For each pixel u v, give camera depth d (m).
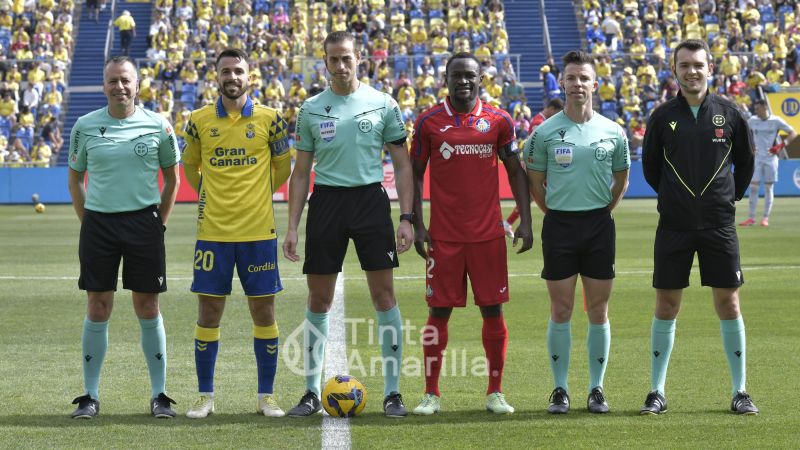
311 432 6.31
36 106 36.66
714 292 6.92
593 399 6.88
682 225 6.79
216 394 7.38
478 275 6.96
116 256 6.79
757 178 21.19
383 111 6.92
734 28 38.94
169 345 9.17
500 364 6.93
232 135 6.80
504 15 41.34
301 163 6.98
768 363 8.27
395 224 21.56
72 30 40.66
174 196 7.10
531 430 6.34
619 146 6.99
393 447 5.96
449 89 6.95
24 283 13.55
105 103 38.19
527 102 38.47
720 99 6.86
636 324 10.18
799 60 38.44
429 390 6.95
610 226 6.98
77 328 10.10
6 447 5.95
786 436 6.15
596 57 36.62
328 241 6.86
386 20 40.94
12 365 8.34
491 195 7.00
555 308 6.96
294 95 35.88
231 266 6.82
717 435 6.18
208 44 39.41
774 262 15.04
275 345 6.87
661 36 39.44
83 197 7.00
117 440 6.11
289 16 41.34
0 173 32.78
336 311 10.91
